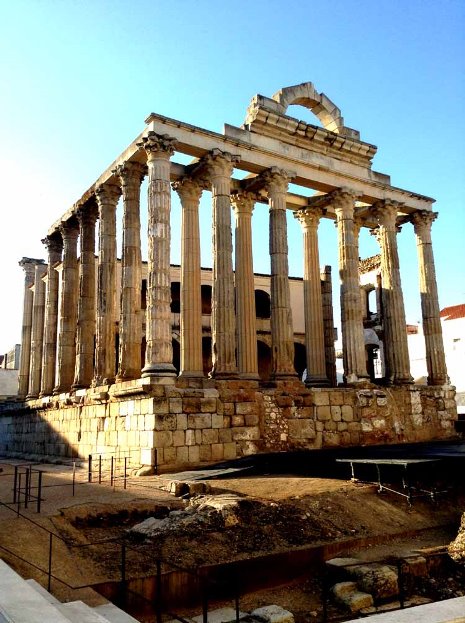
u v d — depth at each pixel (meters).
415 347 53.91
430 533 15.94
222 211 25.58
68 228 34.38
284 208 27.94
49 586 9.77
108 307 28.23
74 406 28.84
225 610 10.84
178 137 24.98
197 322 26.41
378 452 22.05
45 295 39.50
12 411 38.97
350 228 30.56
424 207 34.97
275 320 27.22
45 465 27.81
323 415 26.73
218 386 23.83
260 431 24.36
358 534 14.55
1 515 13.39
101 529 13.59
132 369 25.91
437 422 31.45
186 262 26.97
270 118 27.95
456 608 6.52
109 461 24.00
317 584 12.36
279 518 14.52
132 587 10.38
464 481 20.25
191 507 14.59
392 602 11.57
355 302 30.00
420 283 34.78
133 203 27.30
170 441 21.58
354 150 31.41
